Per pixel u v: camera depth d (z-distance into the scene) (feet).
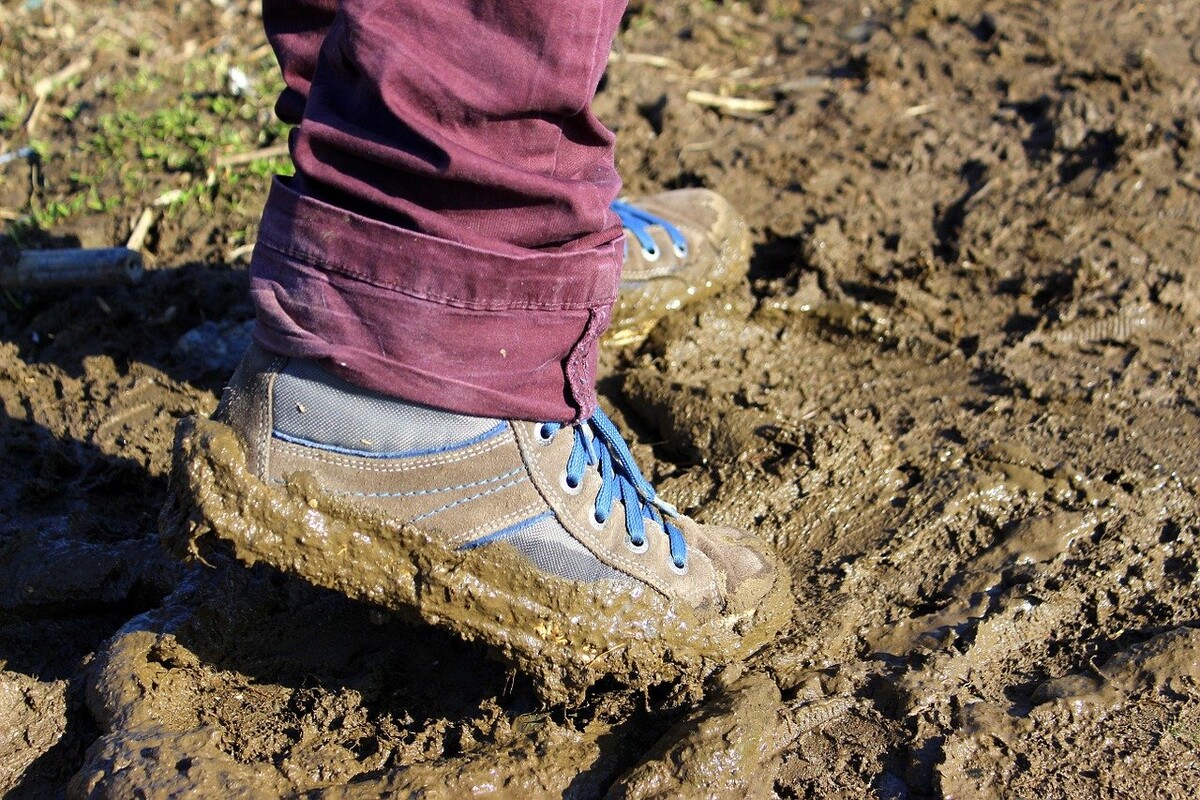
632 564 4.33
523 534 4.25
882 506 4.83
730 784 4.22
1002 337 5.27
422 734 4.34
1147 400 5.02
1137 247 5.46
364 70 4.01
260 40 7.18
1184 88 6.02
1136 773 4.23
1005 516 4.77
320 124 4.07
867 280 5.46
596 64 4.08
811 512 4.83
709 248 5.39
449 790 4.20
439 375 4.12
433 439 4.17
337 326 4.10
